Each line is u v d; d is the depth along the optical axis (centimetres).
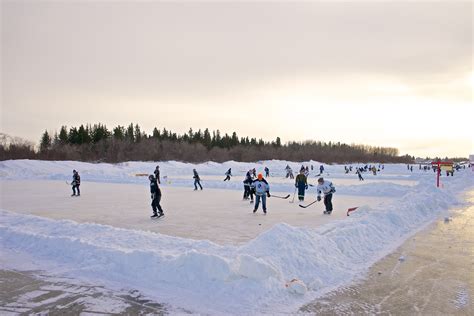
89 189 2716
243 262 613
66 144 8706
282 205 1734
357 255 823
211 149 11069
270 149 12325
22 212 1500
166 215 1404
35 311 544
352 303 570
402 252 862
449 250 880
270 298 577
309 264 698
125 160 7850
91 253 768
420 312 538
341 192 2280
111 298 587
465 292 613
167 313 535
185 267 644
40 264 758
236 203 1806
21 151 7081
